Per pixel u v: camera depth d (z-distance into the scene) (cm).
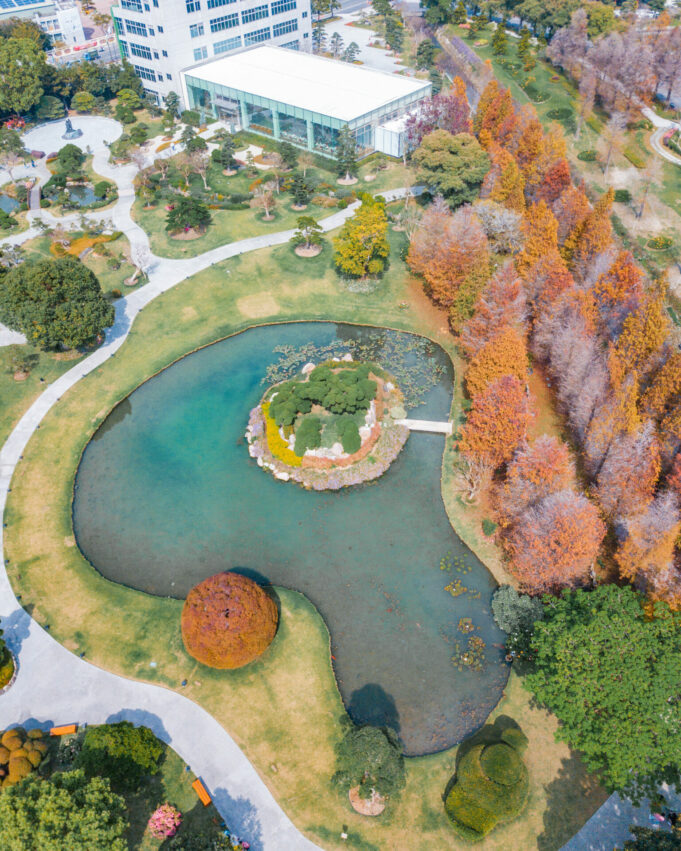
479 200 8800
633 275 6494
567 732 3953
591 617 4272
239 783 4203
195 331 7981
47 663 4847
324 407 6556
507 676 4778
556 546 4656
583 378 6253
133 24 13062
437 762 4322
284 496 6112
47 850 3189
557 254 6994
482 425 5619
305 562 5547
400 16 18950
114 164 11769
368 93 11931
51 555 5609
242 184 10969
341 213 10094
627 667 3938
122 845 3328
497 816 3919
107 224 9956
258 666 4831
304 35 15500
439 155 9056
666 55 12769
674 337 6606
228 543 5709
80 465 6438
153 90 13988
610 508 5312
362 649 4956
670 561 4644
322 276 8844
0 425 6788
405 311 8281
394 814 4075
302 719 4528
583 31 13838
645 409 5772
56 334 7044
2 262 8912
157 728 4472
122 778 3981
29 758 4159
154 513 5975
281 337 7969
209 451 6550
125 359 7594
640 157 11362
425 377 7375
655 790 4134
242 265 9031
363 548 5650
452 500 6025
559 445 6325
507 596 5106
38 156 12112
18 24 15325
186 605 4722
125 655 4903
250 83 12431
